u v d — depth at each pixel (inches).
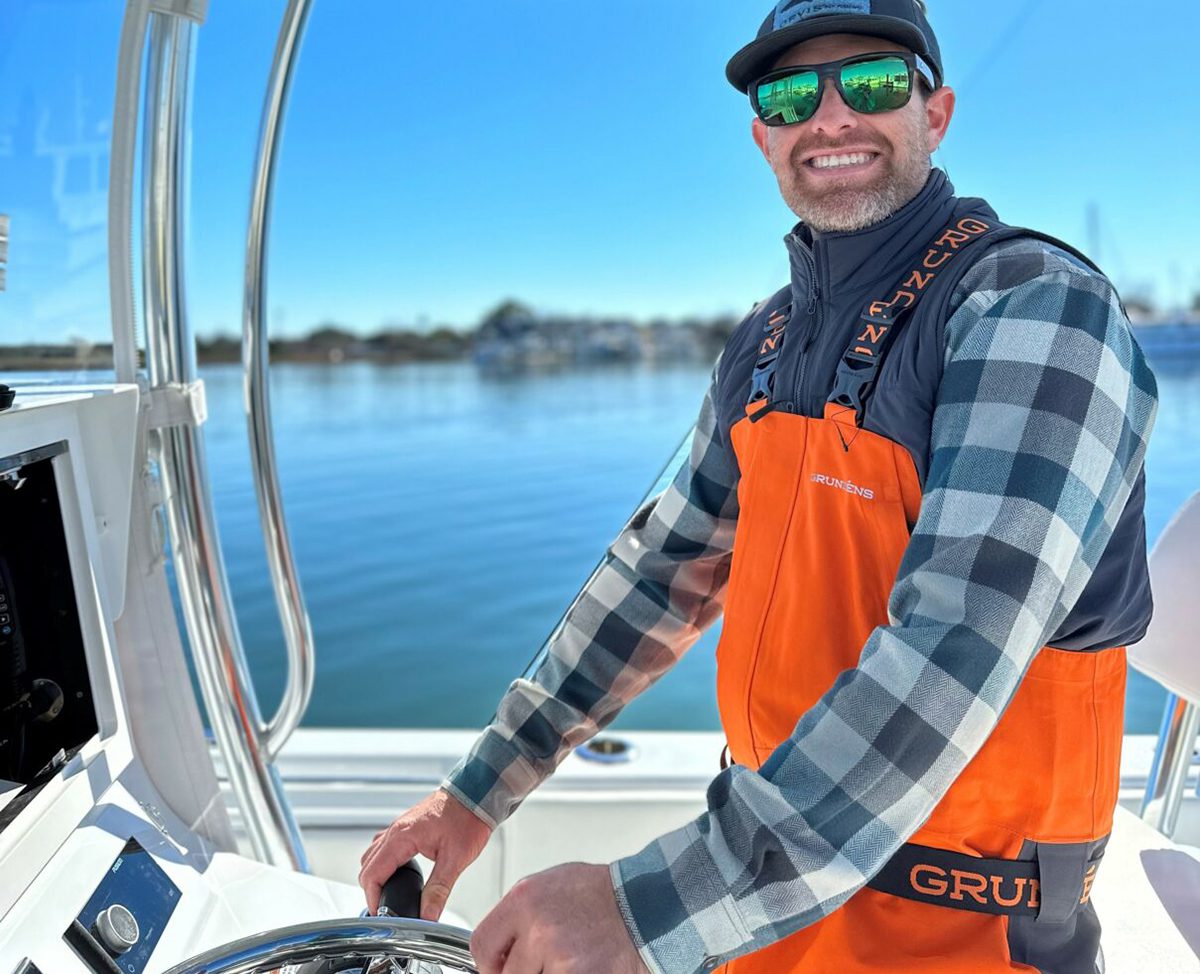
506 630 467.5
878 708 27.7
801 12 37.3
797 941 34.6
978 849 33.8
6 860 33.7
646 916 26.8
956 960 33.1
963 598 27.8
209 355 1149.1
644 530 46.0
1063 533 28.2
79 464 41.1
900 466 33.8
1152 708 246.4
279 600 55.3
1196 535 54.9
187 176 52.0
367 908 37.4
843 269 36.1
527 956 26.3
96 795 40.0
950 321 32.7
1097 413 29.2
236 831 59.5
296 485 810.8
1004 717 33.5
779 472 37.4
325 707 374.6
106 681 41.6
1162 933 47.2
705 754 73.9
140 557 48.6
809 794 27.4
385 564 580.7
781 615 37.2
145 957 36.0
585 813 67.9
